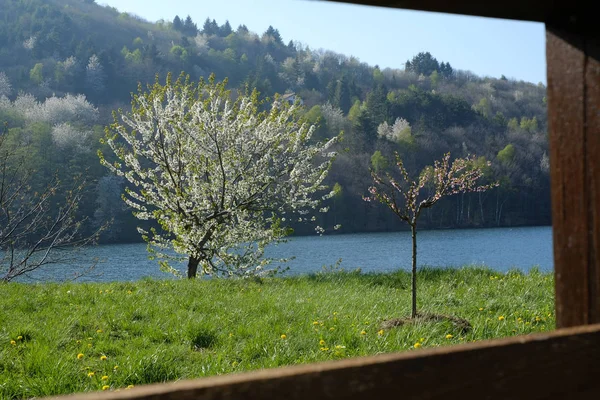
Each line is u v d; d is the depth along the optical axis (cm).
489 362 62
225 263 1530
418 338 562
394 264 3481
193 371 501
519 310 745
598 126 73
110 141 1500
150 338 619
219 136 1501
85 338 602
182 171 1515
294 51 14512
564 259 77
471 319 705
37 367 489
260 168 1524
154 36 12938
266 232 1538
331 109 9181
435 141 8412
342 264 3500
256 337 589
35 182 4559
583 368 67
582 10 73
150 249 1524
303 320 689
